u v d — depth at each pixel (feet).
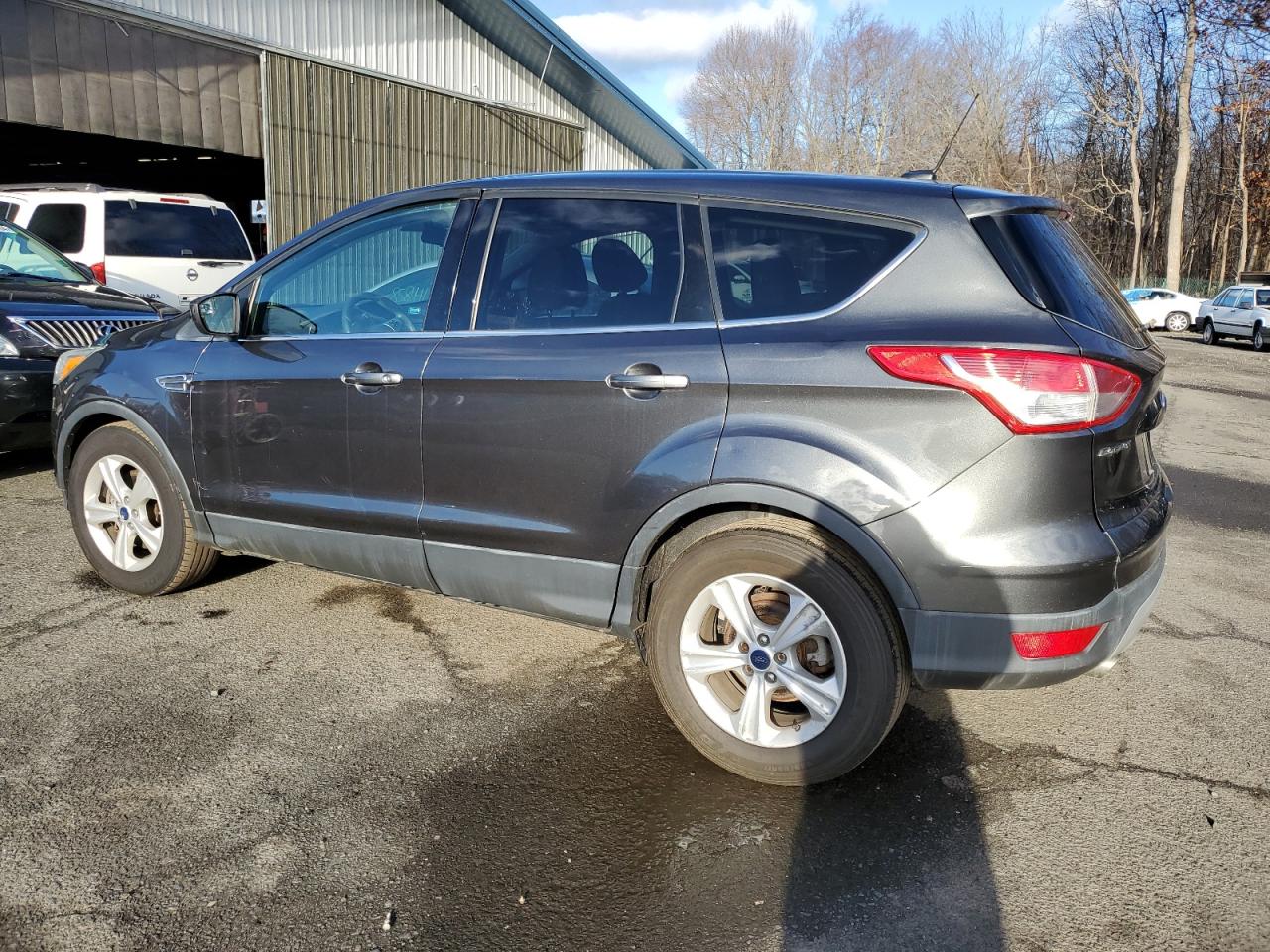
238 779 9.35
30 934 7.17
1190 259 190.70
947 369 8.27
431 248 11.32
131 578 13.89
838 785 9.55
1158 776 9.84
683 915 7.59
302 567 15.64
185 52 41.88
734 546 9.09
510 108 57.67
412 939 7.27
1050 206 9.68
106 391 13.48
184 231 33.27
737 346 9.12
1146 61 156.97
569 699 11.34
